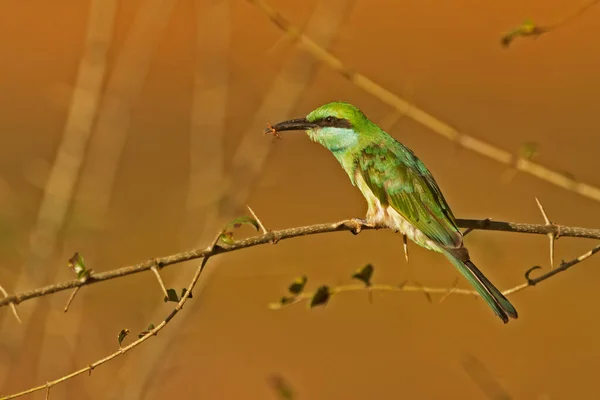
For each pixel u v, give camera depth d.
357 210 17.30
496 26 22.89
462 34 22.66
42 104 20.86
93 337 12.89
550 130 20.62
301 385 14.71
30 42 22.03
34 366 13.10
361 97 17.62
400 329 15.92
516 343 15.25
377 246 13.12
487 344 15.30
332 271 13.07
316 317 16.27
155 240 16.08
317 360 15.31
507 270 13.57
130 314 13.15
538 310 15.95
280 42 9.52
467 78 21.83
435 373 14.78
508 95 21.64
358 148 9.35
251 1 9.37
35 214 13.58
